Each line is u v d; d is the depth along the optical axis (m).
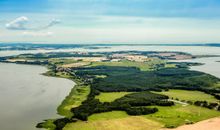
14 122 185.50
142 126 172.50
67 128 169.88
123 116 193.12
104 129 167.50
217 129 163.62
